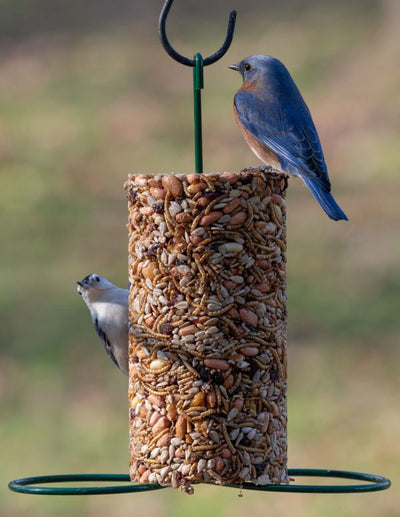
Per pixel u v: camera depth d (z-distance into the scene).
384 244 23.23
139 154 30.12
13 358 17.89
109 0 41.81
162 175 6.79
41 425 15.11
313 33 38.16
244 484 6.82
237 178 6.77
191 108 33.34
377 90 32.44
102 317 8.05
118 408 15.69
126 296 8.12
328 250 23.16
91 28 40.59
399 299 20.30
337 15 39.12
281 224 7.02
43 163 29.55
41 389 16.52
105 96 34.59
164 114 32.84
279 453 6.94
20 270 22.66
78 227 25.27
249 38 38.81
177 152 30.23
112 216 25.97
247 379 6.78
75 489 6.35
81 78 36.22
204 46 38.78
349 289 20.95
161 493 12.90
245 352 6.78
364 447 13.90
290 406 15.43
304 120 8.03
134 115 32.78
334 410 15.13
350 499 12.45
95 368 17.30
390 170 27.55
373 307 19.97
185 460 6.73
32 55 38.41
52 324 19.27
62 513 12.69
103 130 31.97
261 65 8.18
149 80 36.03
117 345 8.09
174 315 6.78
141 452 6.84
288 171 7.95
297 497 12.54
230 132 31.14
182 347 6.76
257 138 8.03
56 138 31.23
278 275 6.98
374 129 30.19
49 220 25.61
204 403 6.72
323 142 29.97
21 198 27.11
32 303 20.52
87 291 8.08
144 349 6.85
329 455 13.77
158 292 6.80
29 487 6.42
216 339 6.75
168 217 6.77
